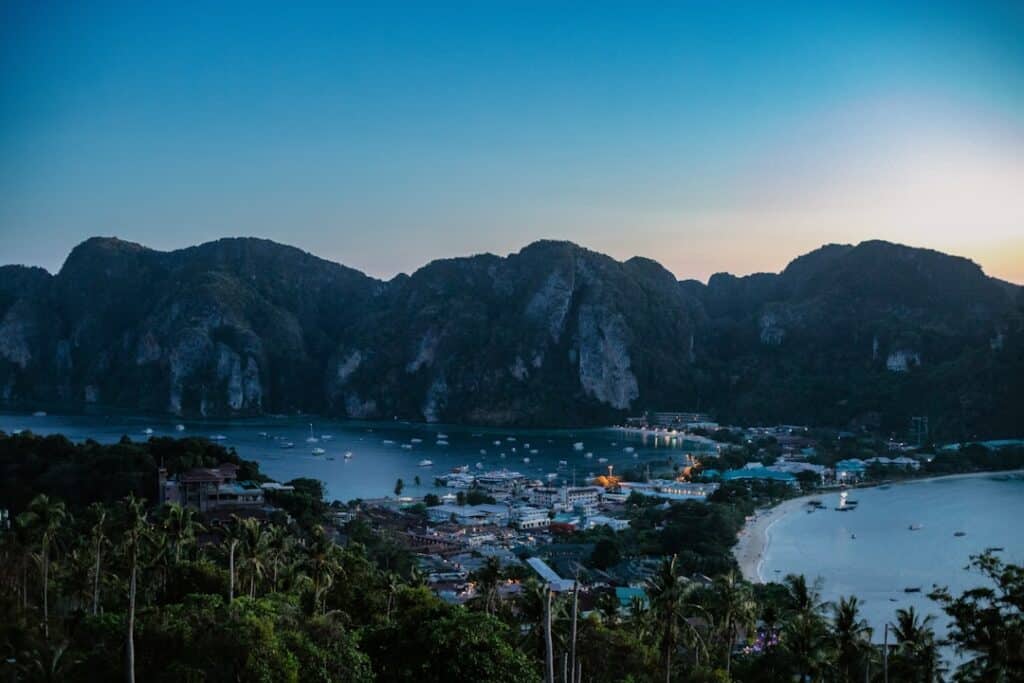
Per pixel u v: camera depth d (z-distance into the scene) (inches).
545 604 2404.0
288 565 4015.8
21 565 3828.7
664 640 3056.1
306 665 2455.7
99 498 7337.6
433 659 2588.6
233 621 2426.2
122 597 3597.4
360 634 2854.3
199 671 2288.4
